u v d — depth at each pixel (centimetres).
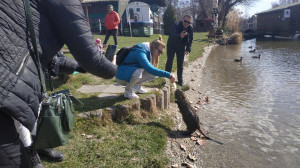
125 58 452
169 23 3144
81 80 590
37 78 167
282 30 4234
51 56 180
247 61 1391
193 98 674
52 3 169
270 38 3988
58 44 182
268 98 685
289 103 640
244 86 817
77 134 366
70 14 174
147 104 467
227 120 530
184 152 389
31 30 161
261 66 1210
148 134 400
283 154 398
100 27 2159
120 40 1603
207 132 472
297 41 3094
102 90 534
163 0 2155
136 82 460
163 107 522
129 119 427
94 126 388
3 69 146
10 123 155
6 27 150
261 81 887
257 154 397
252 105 627
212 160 376
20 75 153
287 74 1005
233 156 389
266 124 511
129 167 311
